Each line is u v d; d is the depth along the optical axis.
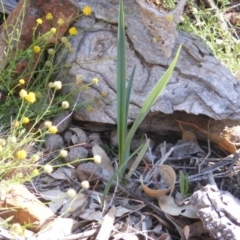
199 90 0.86
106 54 0.88
